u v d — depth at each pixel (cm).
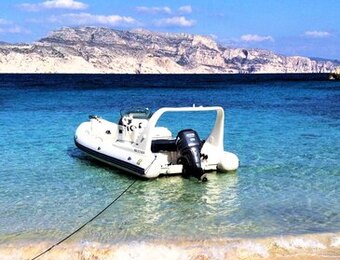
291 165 1332
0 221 860
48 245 750
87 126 1548
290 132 1961
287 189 1088
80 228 830
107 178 1186
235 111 2917
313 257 705
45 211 921
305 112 2845
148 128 1179
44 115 2597
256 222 862
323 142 1709
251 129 2052
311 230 820
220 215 904
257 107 3241
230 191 1073
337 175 1217
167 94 4972
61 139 1741
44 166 1305
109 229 827
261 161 1383
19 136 1806
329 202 986
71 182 1145
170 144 1249
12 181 1144
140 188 1098
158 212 923
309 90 5812
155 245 747
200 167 1145
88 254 716
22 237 784
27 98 4047
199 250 727
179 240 771
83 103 3559
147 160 1155
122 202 989
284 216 896
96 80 10256
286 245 749
